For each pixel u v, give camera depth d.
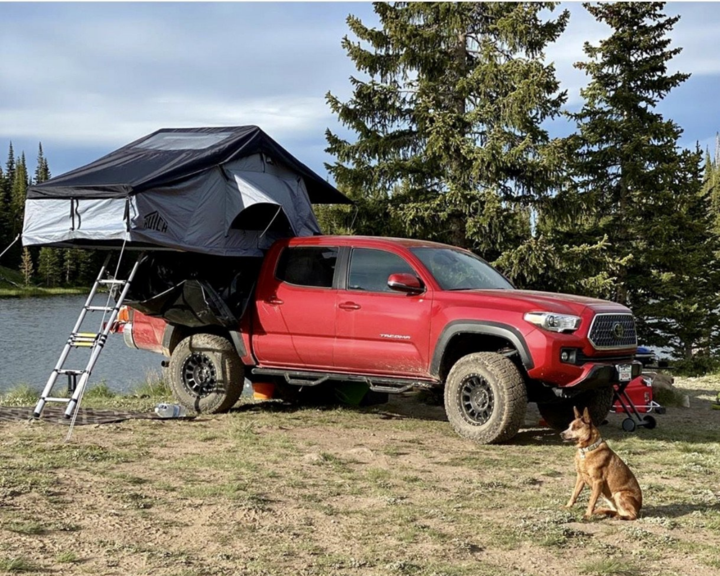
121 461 6.63
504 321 7.77
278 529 4.90
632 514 5.32
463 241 18.61
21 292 81.88
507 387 7.72
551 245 17.97
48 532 4.65
